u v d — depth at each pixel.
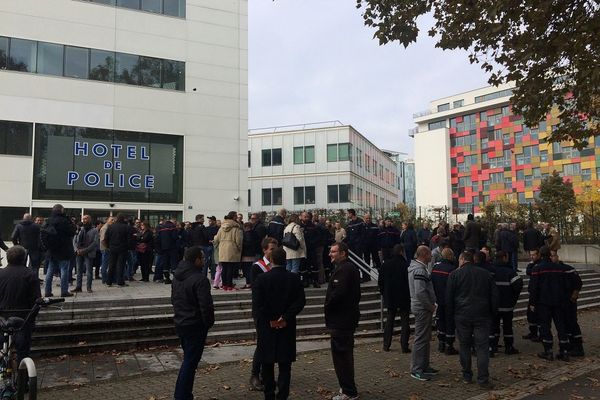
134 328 9.05
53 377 7.02
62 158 23.91
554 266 8.67
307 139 49.72
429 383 7.05
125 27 25.95
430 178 93.06
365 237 13.89
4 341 5.24
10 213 22.69
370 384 7.00
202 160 27.38
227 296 11.00
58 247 10.12
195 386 6.76
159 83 26.66
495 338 8.99
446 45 9.24
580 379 7.24
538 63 8.80
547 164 79.75
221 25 28.75
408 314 9.07
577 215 25.83
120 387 6.70
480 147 88.62
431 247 14.52
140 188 25.67
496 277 9.04
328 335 10.20
